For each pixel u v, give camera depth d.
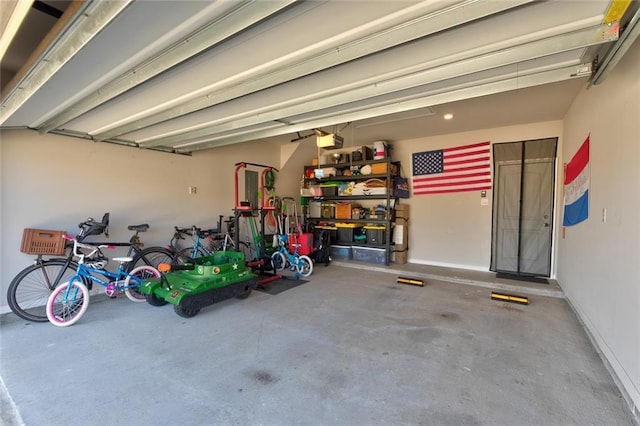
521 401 2.00
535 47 1.96
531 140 5.07
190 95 2.72
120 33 1.72
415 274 5.41
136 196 4.66
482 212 5.56
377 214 6.36
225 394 2.07
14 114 2.96
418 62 2.22
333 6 1.57
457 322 3.32
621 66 2.34
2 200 3.47
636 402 1.88
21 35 2.53
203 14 1.57
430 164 6.06
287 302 3.99
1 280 3.48
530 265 5.18
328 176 6.77
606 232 2.62
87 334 3.00
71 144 3.97
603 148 2.74
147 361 2.49
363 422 1.81
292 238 6.05
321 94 2.82
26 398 2.02
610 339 2.41
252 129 4.12
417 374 2.31
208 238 5.52
